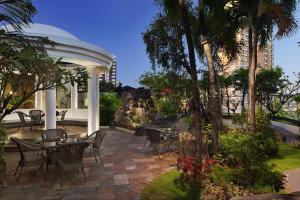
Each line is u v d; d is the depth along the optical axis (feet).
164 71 55.93
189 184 21.94
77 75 26.78
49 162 24.98
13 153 34.60
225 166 23.63
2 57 21.11
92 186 22.35
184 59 48.60
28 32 32.76
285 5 35.81
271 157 32.40
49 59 23.12
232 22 37.37
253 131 32.81
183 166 22.79
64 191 21.30
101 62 43.09
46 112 36.65
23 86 25.45
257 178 20.66
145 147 37.93
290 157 32.63
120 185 22.52
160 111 59.47
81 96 71.26
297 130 54.75
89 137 32.50
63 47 35.06
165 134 36.32
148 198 19.81
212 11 29.89
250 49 34.73
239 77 80.69
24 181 23.70
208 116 26.00
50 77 23.77
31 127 50.14
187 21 23.62
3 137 22.72
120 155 33.12
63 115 55.31
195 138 24.73
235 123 39.99
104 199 19.69
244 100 83.41
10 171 26.63
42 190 21.58
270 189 19.90
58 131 32.68
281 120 68.18
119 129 58.23
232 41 38.52
